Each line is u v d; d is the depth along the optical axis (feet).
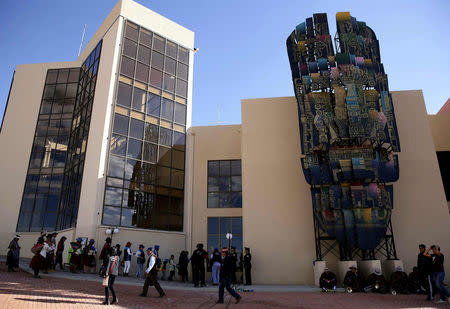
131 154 67.92
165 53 80.53
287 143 66.08
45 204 80.07
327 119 58.75
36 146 86.02
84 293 31.55
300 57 63.98
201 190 75.00
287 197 62.64
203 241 71.15
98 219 59.52
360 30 64.75
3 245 78.18
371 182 57.62
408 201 59.62
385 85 60.90
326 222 56.13
